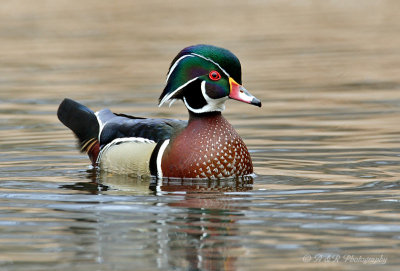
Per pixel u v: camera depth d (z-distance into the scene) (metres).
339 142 14.56
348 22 32.31
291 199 10.48
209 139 11.88
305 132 15.55
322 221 9.31
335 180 11.62
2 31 31.19
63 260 8.09
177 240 8.69
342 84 21.22
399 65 23.72
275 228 9.08
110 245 8.55
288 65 24.12
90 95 20.19
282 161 13.18
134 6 36.84
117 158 12.50
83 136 13.45
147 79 22.25
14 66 24.91
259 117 17.31
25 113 18.02
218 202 10.38
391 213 9.62
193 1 38.25
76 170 12.73
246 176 12.10
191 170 11.82
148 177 12.12
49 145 14.67
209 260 8.02
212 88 11.88
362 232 8.85
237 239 8.69
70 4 37.31
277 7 36.38
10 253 8.33
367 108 18.00
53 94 20.44
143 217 9.62
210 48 11.99
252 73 23.03
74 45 28.36
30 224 9.38
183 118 17.30
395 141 14.52
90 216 9.71
